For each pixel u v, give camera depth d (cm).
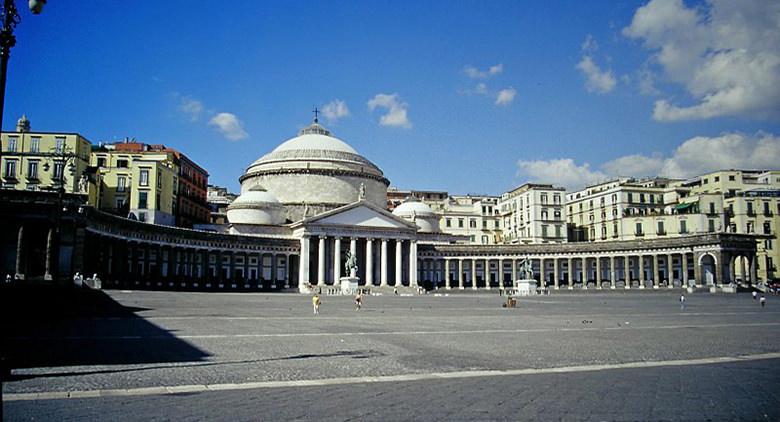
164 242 10931
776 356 2455
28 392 1670
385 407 1496
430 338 3133
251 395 1644
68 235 7294
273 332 3434
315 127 16950
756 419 1404
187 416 1402
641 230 15100
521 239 17338
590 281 15088
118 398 1603
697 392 1694
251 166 16500
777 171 15075
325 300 8475
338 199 15350
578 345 2825
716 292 11331
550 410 1471
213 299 7725
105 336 3077
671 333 3481
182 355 2414
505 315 5175
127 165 11912
